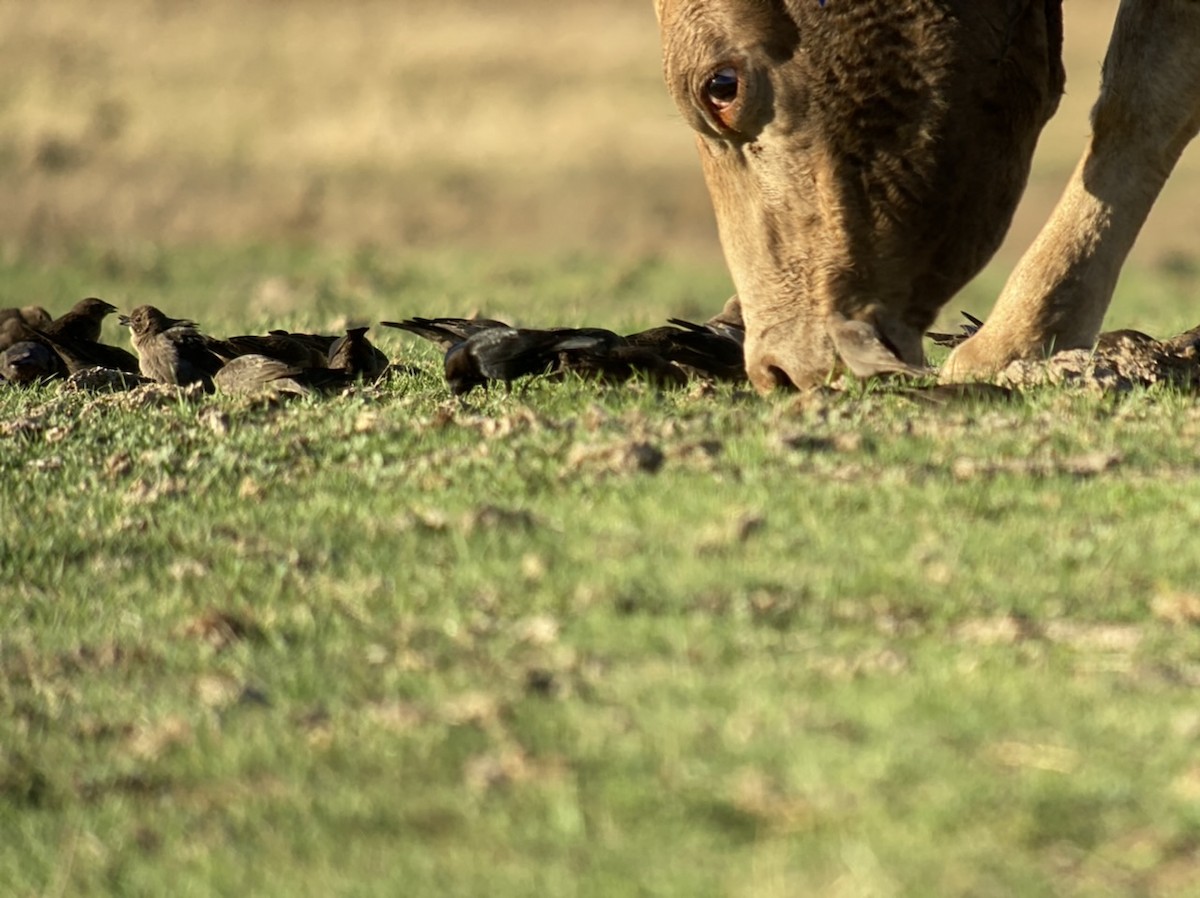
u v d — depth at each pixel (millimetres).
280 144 131875
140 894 17656
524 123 137500
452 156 130750
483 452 30047
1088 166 33844
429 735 19828
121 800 19391
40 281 90938
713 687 20250
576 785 18453
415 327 39125
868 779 18016
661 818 17781
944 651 20984
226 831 18531
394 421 32906
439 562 25094
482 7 169250
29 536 27312
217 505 28516
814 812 17656
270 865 17766
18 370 40375
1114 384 32281
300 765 19578
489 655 21797
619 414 31844
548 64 152125
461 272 94125
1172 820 17188
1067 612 22172
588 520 26062
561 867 17078
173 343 39906
